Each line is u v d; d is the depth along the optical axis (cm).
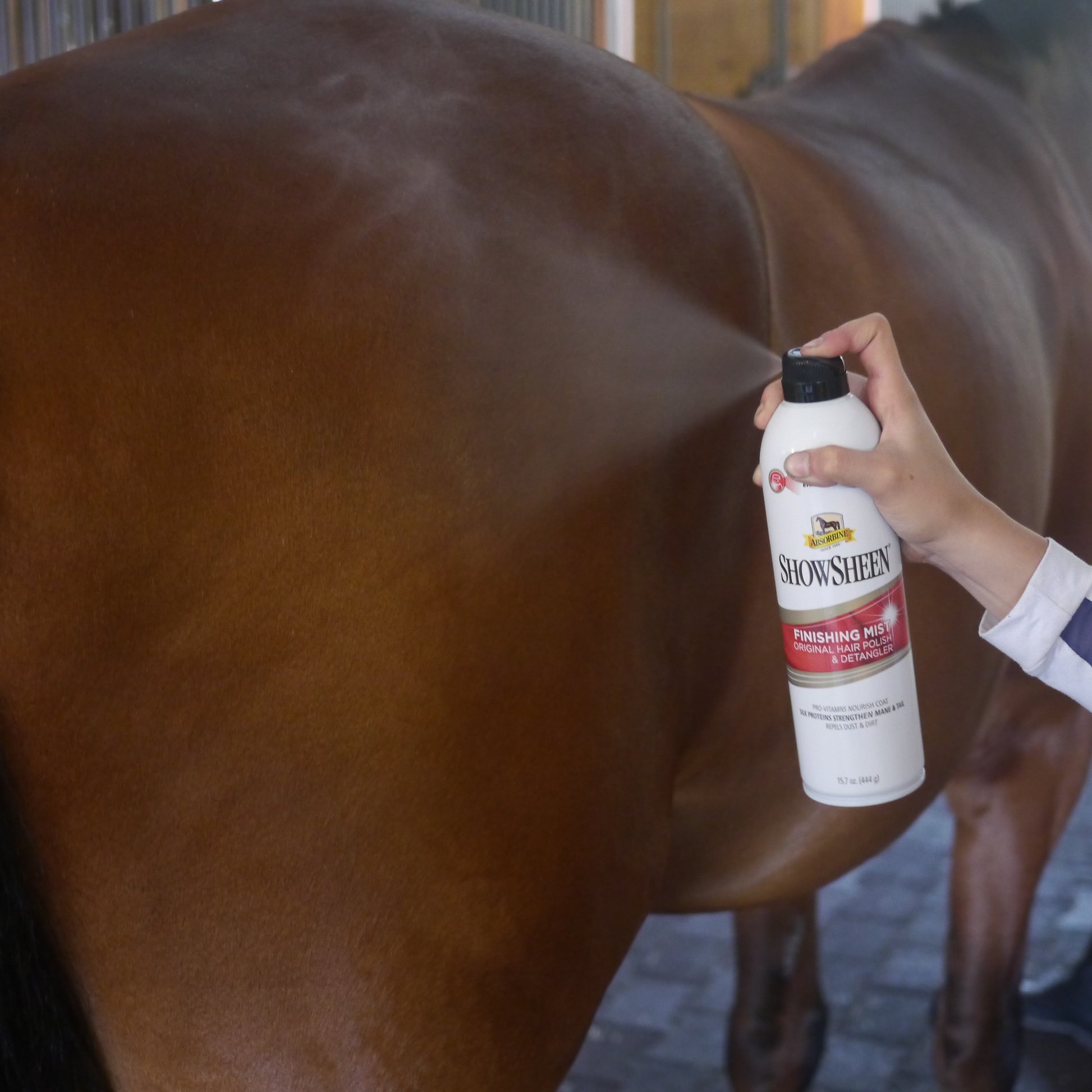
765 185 106
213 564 65
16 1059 60
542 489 77
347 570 69
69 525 62
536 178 81
